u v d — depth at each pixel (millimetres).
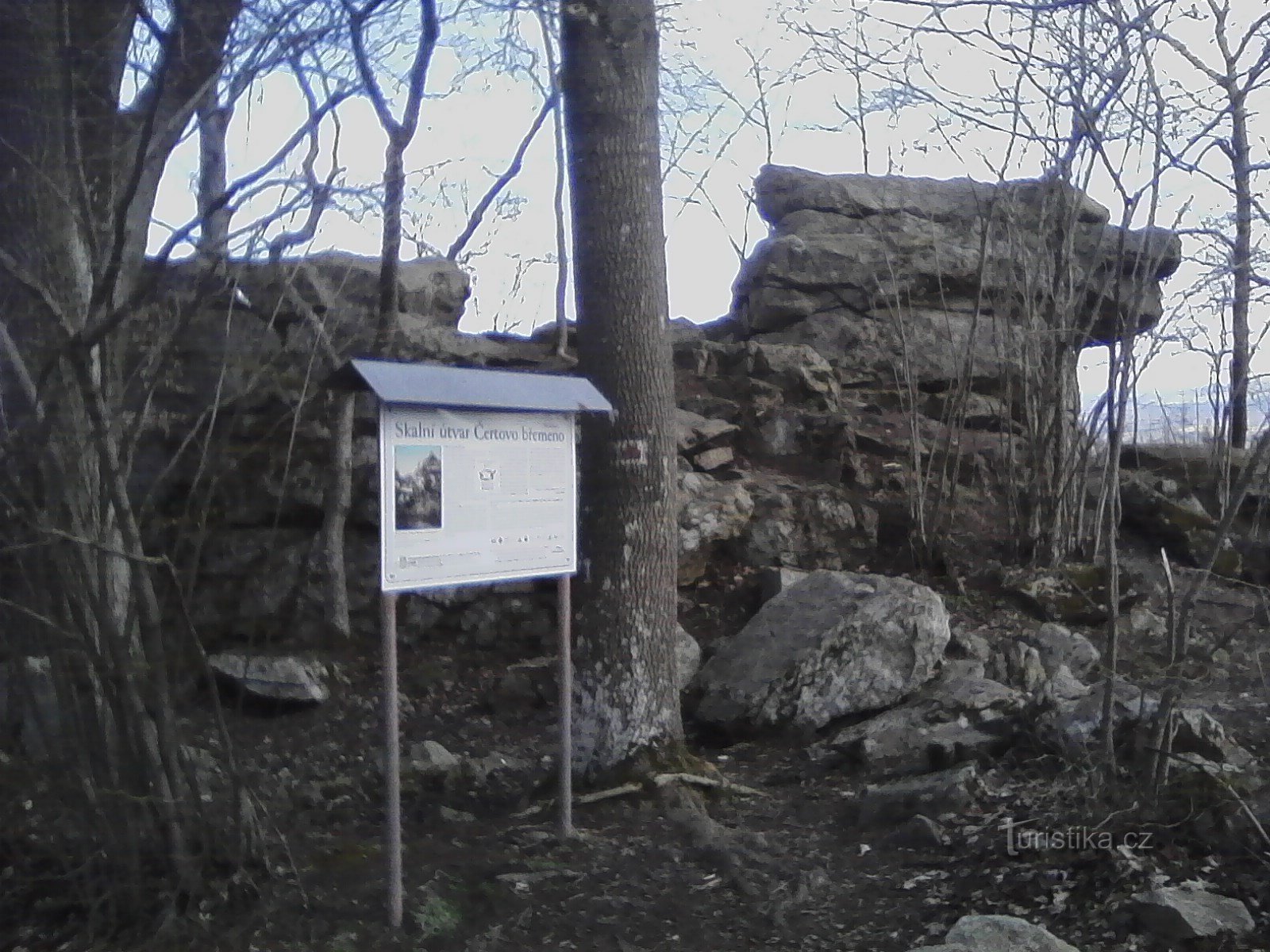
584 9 6488
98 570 4695
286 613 9109
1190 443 12742
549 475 5633
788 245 12688
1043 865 5035
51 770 5023
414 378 4961
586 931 4863
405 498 4957
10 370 4723
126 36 5289
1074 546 10445
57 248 4891
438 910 4961
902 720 7191
